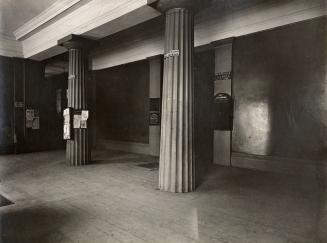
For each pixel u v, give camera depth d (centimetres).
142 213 395
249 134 745
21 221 364
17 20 838
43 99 1146
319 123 603
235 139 777
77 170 714
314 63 608
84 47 775
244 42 754
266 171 691
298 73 643
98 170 714
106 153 1060
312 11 584
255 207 421
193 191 511
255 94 731
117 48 1112
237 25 731
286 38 666
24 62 1077
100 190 518
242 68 760
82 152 795
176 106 502
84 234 324
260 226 348
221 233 327
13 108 1057
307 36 620
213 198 466
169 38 510
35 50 964
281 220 367
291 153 658
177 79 502
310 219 368
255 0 653
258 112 724
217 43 786
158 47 941
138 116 1084
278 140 684
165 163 514
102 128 1263
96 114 1289
